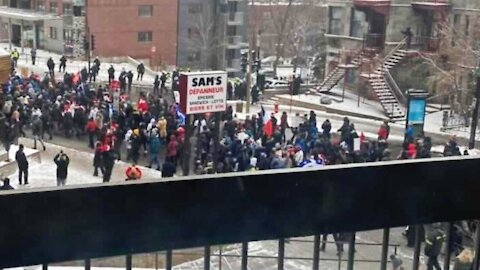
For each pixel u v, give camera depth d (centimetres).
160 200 172
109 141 2222
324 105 3847
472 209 212
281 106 3909
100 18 5412
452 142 2230
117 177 2162
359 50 4094
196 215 176
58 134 2630
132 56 5553
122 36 5503
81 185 165
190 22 5712
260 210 183
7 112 2492
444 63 3928
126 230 170
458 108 3600
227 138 2156
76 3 5466
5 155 2180
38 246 162
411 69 3962
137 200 170
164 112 2544
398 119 3659
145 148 2370
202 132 2167
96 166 2100
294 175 185
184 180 174
